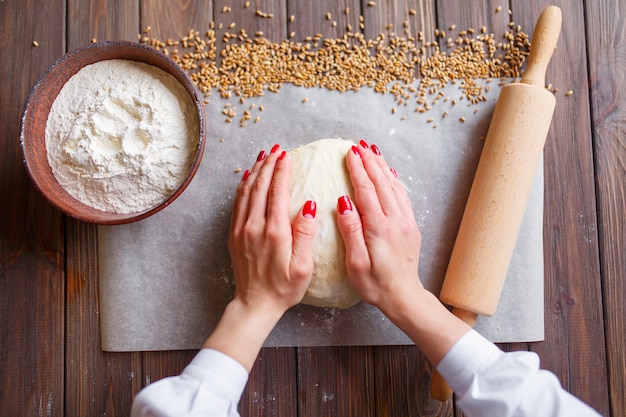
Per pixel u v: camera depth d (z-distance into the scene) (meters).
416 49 0.97
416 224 0.89
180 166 0.86
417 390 0.95
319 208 0.83
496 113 0.89
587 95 0.97
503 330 0.94
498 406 0.68
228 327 0.78
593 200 0.96
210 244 0.95
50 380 0.93
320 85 0.96
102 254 0.94
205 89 0.96
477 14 0.97
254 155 0.96
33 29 0.96
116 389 0.93
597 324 0.96
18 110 0.95
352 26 0.97
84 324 0.94
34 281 0.94
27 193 0.95
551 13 0.88
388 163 0.96
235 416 0.73
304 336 0.94
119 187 0.85
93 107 0.84
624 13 0.97
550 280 0.96
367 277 0.80
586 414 0.66
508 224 0.86
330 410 0.94
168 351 0.94
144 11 0.96
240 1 0.97
